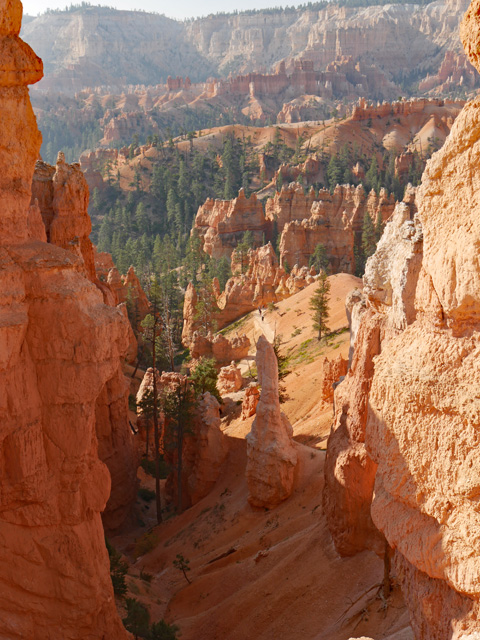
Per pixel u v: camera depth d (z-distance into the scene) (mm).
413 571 13297
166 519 43531
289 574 26016
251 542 32250
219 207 180875
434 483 12062
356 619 20859
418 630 13062
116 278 95812
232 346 87250
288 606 24438
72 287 15812
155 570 35875
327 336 76812
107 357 16297
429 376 12039
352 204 155500
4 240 15664
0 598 15805
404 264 18516
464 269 11508
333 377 51562
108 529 40594
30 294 15570
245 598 26141
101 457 39938
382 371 13414
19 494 15758
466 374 11586
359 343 23359
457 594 11922
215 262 165875
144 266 173875
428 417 12133
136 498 45281
